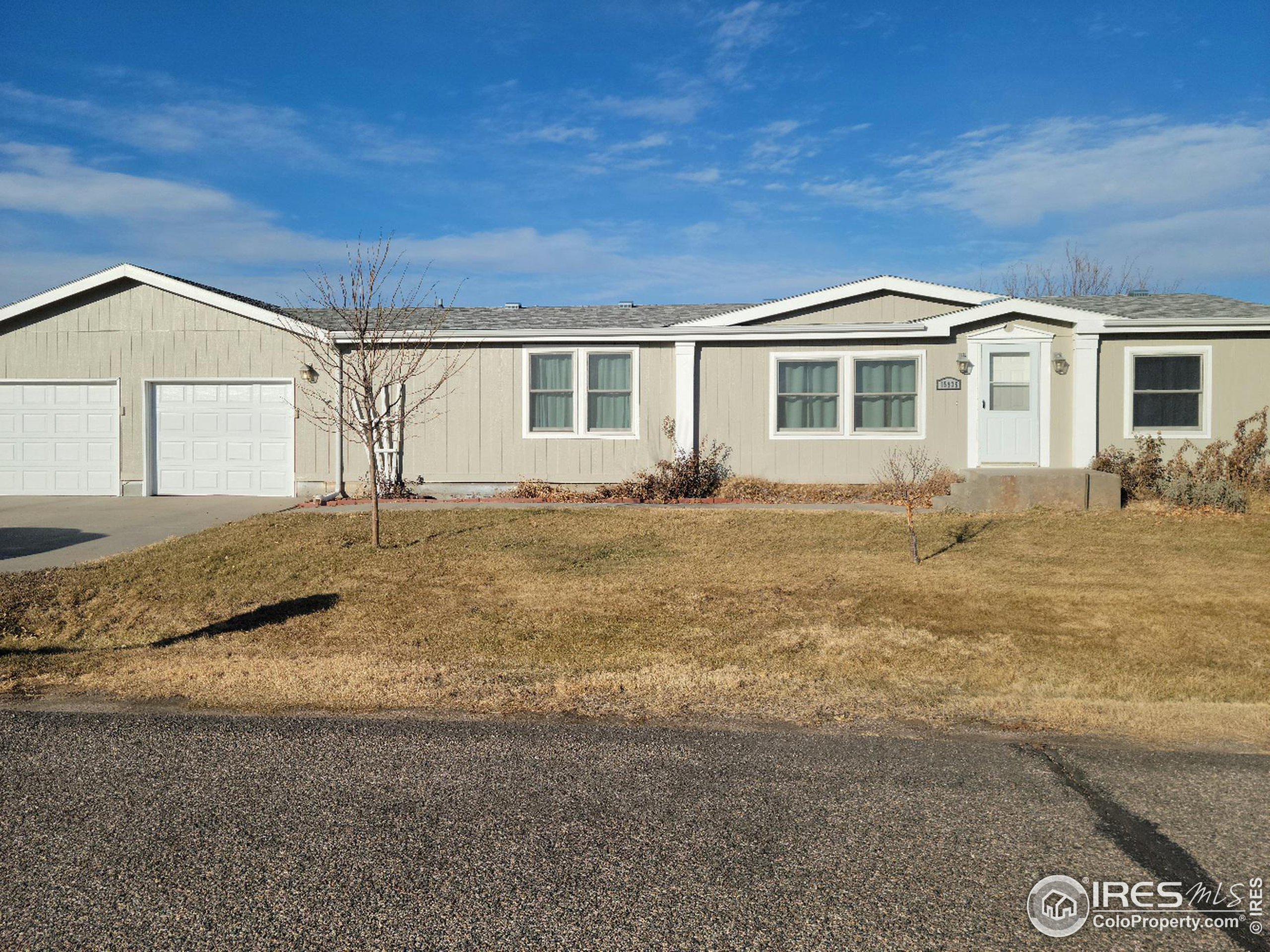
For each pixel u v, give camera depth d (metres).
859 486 15.11
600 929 3.14
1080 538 11.34
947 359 15.27
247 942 3.08
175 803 4.18
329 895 3.36
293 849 3.71
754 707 5.68
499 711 5.58
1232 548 10.80
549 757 4.76
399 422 15.59
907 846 3.73
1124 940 3.08
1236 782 4.40
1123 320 14.72
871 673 6.54
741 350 15.62
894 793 4.27
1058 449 15.15
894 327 15.08
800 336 15.30
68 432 16.09
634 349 15.69
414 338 15.44
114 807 4.13
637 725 5.30
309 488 15.76
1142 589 8.91
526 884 3.43
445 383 15.84
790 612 8.27
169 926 3.17
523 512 13.32
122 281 15.94
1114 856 3.66
